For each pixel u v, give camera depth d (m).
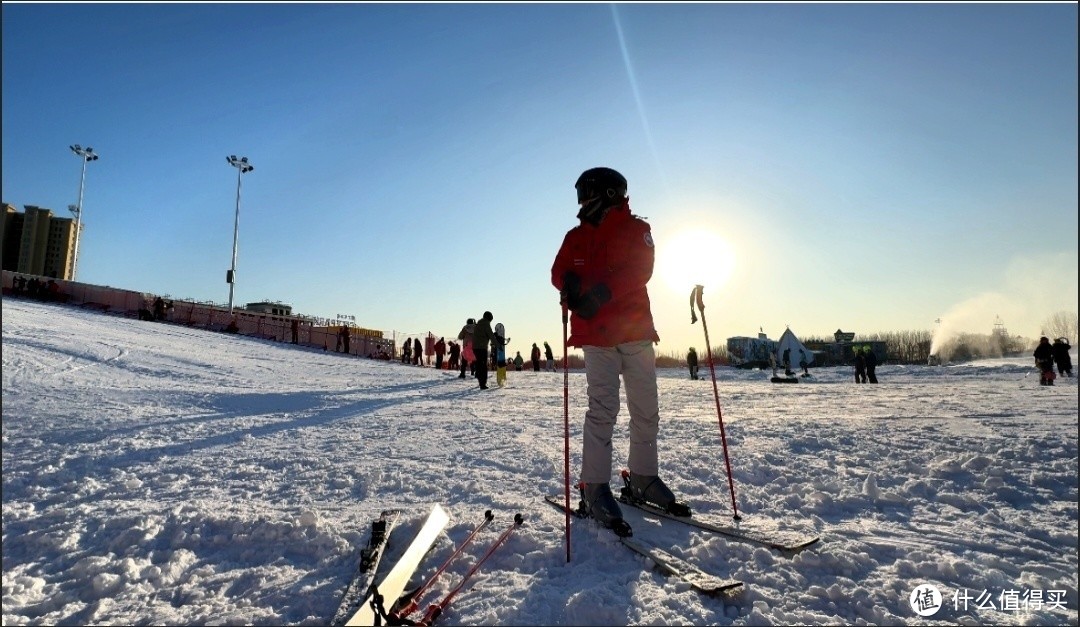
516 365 34.38
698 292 3.06
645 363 2.77
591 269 2.71
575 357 34.69
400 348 34.88
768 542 2.28
